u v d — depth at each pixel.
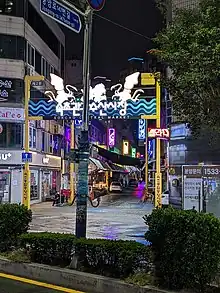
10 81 30.64
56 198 31.88
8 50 30.88
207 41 7.21
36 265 8.27
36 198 34.00
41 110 25.19
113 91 24.56
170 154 18.55
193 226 6.54
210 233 6.54
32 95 31.55
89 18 8.71
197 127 8.49
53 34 41.34
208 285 6.61
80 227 8.38
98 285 7.22
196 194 12.37
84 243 7.88
